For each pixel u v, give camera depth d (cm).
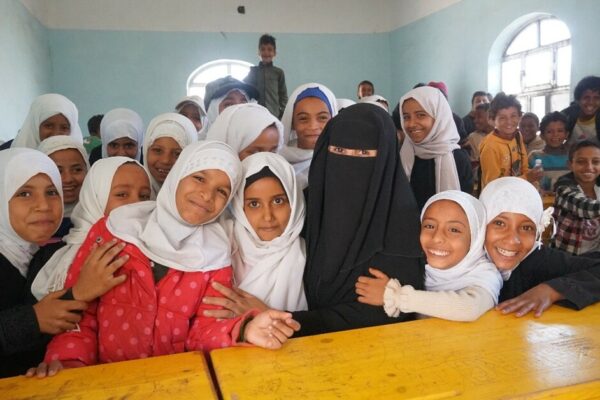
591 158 251
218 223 137
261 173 137
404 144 250
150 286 120
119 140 263
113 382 86
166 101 786
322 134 147
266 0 807
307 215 146
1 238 133
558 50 561
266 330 100
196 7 782
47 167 139
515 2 586
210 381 85
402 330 106
